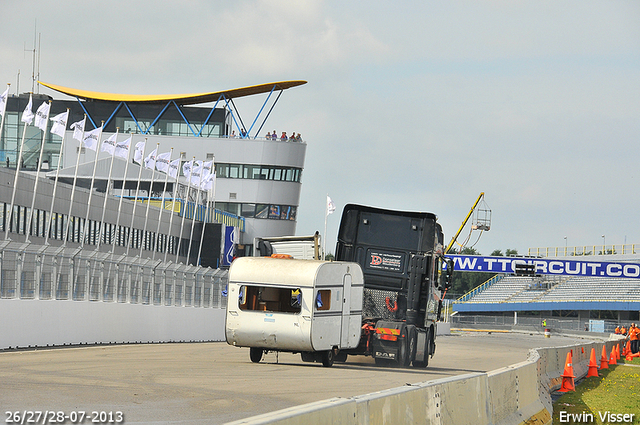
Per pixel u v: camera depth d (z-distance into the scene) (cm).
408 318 4844
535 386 3073
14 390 2556
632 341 8431
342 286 4316
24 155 17950
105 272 5981
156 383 2994
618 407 3547
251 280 4175
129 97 18338
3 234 9612
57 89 18400
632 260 19750
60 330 5244
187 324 7431
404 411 1683
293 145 18800
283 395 2756
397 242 4931
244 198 18588
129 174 15400
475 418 2156
